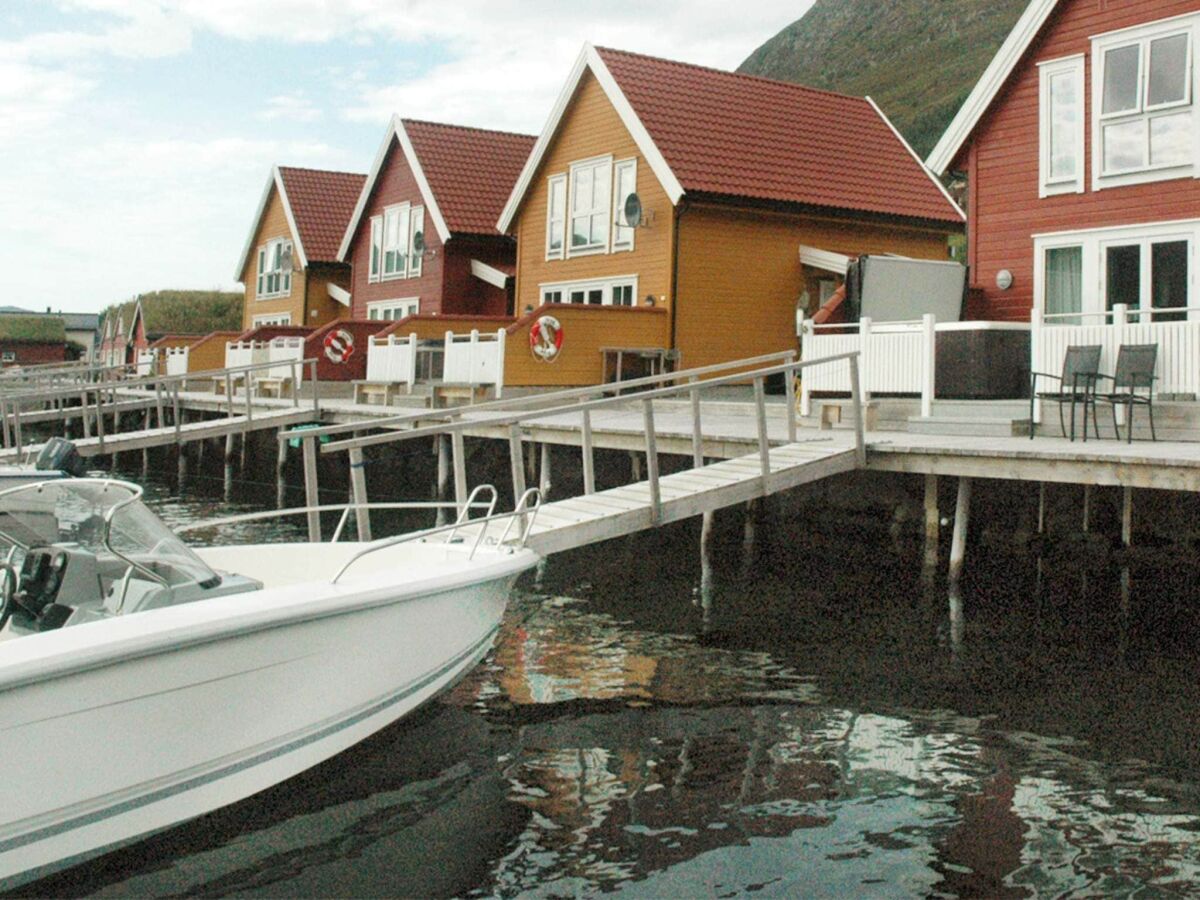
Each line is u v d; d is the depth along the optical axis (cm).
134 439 1705
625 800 559
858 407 1048
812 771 599
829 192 2109
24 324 9025
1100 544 1072
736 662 816
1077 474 913
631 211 2003
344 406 1959
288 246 3638
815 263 2070
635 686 755
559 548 832
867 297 1517
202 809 493
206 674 477
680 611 983
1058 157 1482
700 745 638
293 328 2942
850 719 687
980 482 1152
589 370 1917
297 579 702
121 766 456
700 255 1998
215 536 1440
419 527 1513
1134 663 807
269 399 2389
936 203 2256
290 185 3616
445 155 2838
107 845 462
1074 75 1462
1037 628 909
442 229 2647
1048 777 590
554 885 470
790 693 740
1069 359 1167
